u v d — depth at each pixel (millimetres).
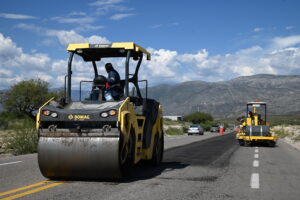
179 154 15648
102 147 7262
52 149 7457
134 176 8734
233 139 34156
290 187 7750
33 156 13961
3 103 38594
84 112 7512
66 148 7398
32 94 37812
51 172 7648
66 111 7590
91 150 7293
